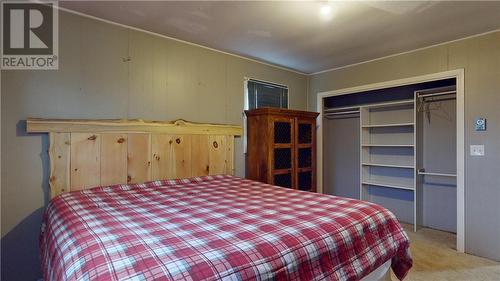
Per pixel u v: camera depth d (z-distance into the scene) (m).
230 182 2.78
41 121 2.12
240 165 3.48
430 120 3.70
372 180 4.35
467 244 2.87
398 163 4.09
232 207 1.82
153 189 2.39
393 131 4.14
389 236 1.74
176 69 2.92
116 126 2.48
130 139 2.56
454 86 3.29
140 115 2.67
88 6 2.20
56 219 1.62
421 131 3.73
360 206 1.81
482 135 2.76
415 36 2.82
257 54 3.41
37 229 2.14
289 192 2.32
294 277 1.18
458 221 2.93
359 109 4.35
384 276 1.77
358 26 2.56
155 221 1.50
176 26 2.59
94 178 2.36
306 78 4.39
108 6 2.20
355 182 4.51
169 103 2.87
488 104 2.73
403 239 1.80
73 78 2.30
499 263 2.63
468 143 2.85
